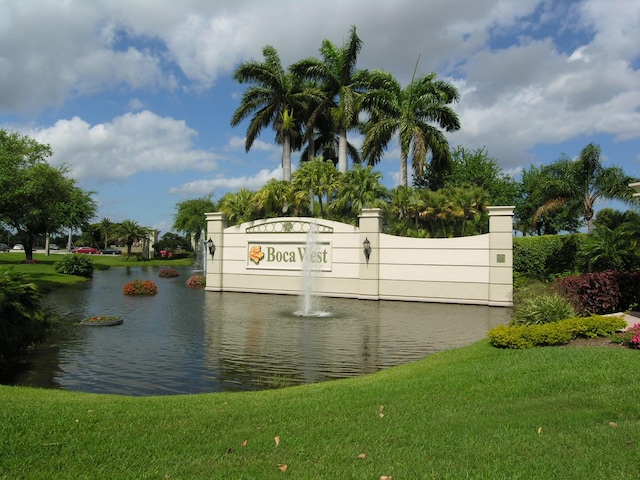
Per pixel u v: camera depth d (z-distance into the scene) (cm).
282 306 1919
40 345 1134
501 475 390
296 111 3447
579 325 945
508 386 648
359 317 1620
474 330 1358
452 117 2709
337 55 3136
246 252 2483
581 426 491
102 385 821
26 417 540
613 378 644
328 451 455
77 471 416
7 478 402
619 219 2073
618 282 1354
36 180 2902
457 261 2028
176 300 2127
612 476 383
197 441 486
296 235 2353
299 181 2847
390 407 587
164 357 1018
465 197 2495
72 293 2434
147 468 421
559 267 2081
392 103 2730
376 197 2653
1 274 1071
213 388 802
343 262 2238
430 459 429
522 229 3916
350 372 901
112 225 8662
